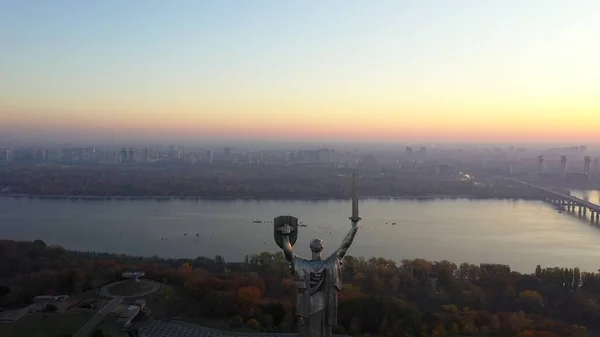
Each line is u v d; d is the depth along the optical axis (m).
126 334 167.25
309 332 48.53
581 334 179.12
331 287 48.44
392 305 191.25
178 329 180.12
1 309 190.25
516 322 189.50
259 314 193.38
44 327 167.50
